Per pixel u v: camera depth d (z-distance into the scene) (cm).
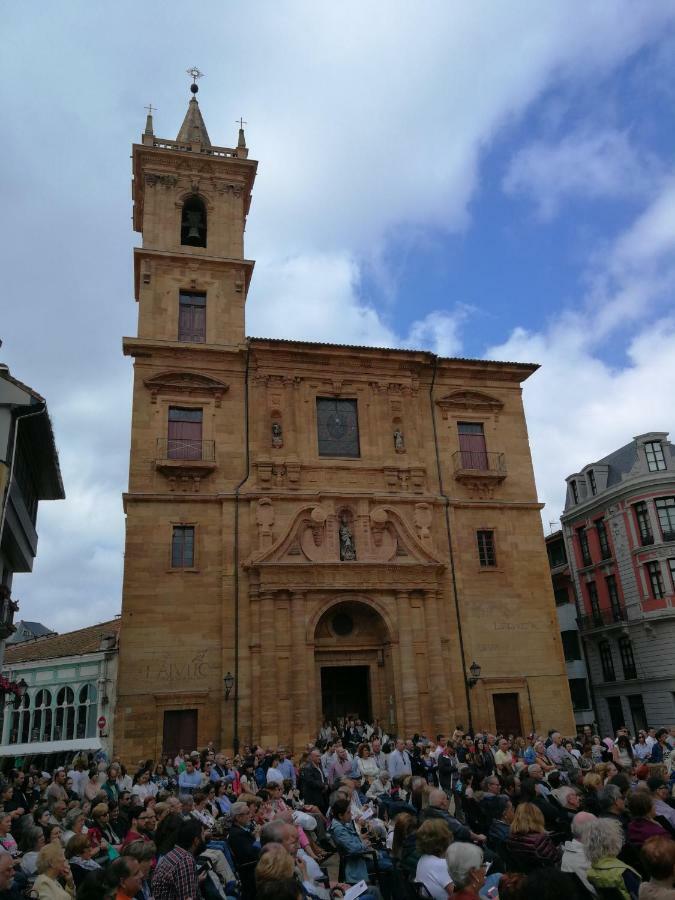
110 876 741
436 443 3641
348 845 1133
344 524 3303
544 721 3278
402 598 3219
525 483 3697
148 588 3006
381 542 3309
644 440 4575
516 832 856
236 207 3838
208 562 3106
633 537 4475
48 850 884
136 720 2823
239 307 3625
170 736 2861
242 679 2953
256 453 3328
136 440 3219
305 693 2964
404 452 3525
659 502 4403
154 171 3769
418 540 3316
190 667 2945
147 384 3300
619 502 4609
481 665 3284
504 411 3822
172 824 1005
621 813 1030
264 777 2061
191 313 3581
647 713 4272
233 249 3741
